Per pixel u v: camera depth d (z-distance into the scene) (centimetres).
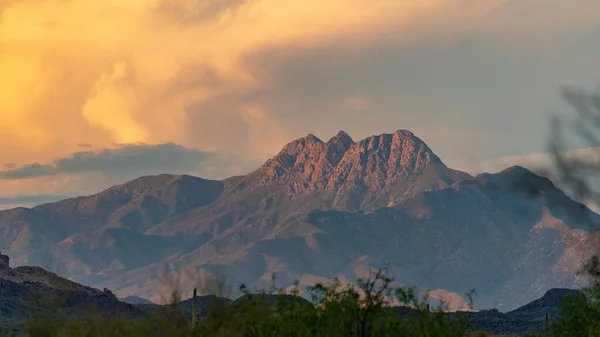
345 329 5869
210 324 6031
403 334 5822
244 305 5947
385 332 5822
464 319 5972
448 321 5941
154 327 6394
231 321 5959
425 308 5919
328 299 5922
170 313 6450
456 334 5872
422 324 5853
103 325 6450
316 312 5866
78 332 6384
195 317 6481
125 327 6412
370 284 5906
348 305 5841
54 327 6488
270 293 6081
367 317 5850
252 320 5884
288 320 5816
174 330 6325
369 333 5847
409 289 5978
